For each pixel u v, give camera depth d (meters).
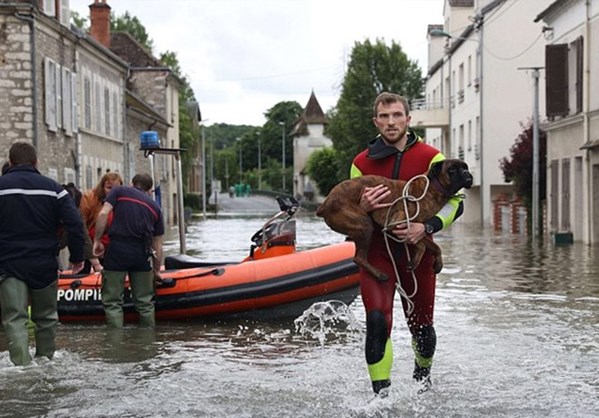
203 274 10.90
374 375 6.33
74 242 8.13
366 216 6.17
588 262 19.39
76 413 6.32
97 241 10.45
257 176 137.75
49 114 25.92
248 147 153.00
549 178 30.38
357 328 10.34
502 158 36.59
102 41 46.41
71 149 28.92
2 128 24.42
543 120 36.12
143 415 6.24
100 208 11.62
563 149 28.81
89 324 10.84
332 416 6.12
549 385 7.09
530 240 28.36
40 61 25.36
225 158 153.62
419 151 6.43
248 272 10.83
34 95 24.58
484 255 21.73
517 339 9.29
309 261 10.80
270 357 8.47
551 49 28.00
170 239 31.91
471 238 29.78
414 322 6.73
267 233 11.30
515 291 13.86
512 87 40.28
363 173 6.52
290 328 10.38
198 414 6.24
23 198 7.94
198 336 9.84
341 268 10.70
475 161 42.97
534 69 30.25
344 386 7.06
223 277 10.84
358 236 6.18
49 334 8.31
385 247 6.34
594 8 25.69
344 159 68.56
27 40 24.44
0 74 24.38
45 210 8.00
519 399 6.59
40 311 8.27
